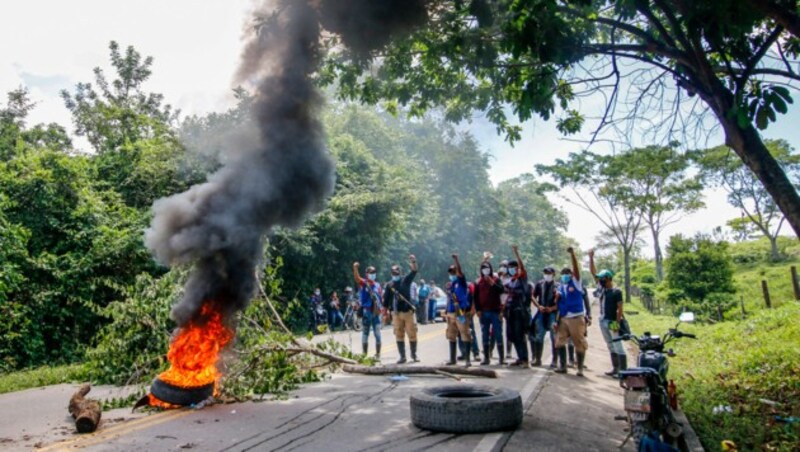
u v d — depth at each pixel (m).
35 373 11.88
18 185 15.52
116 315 10.34
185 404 7.38
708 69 7.36
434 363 11.98
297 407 7.42
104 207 17.52
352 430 6.23
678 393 8.52
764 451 5.68
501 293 11.38
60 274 15.05
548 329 11.13
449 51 9.31
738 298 26.94
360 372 10.24
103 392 9.16
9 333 13.55
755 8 5.69
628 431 6.43
